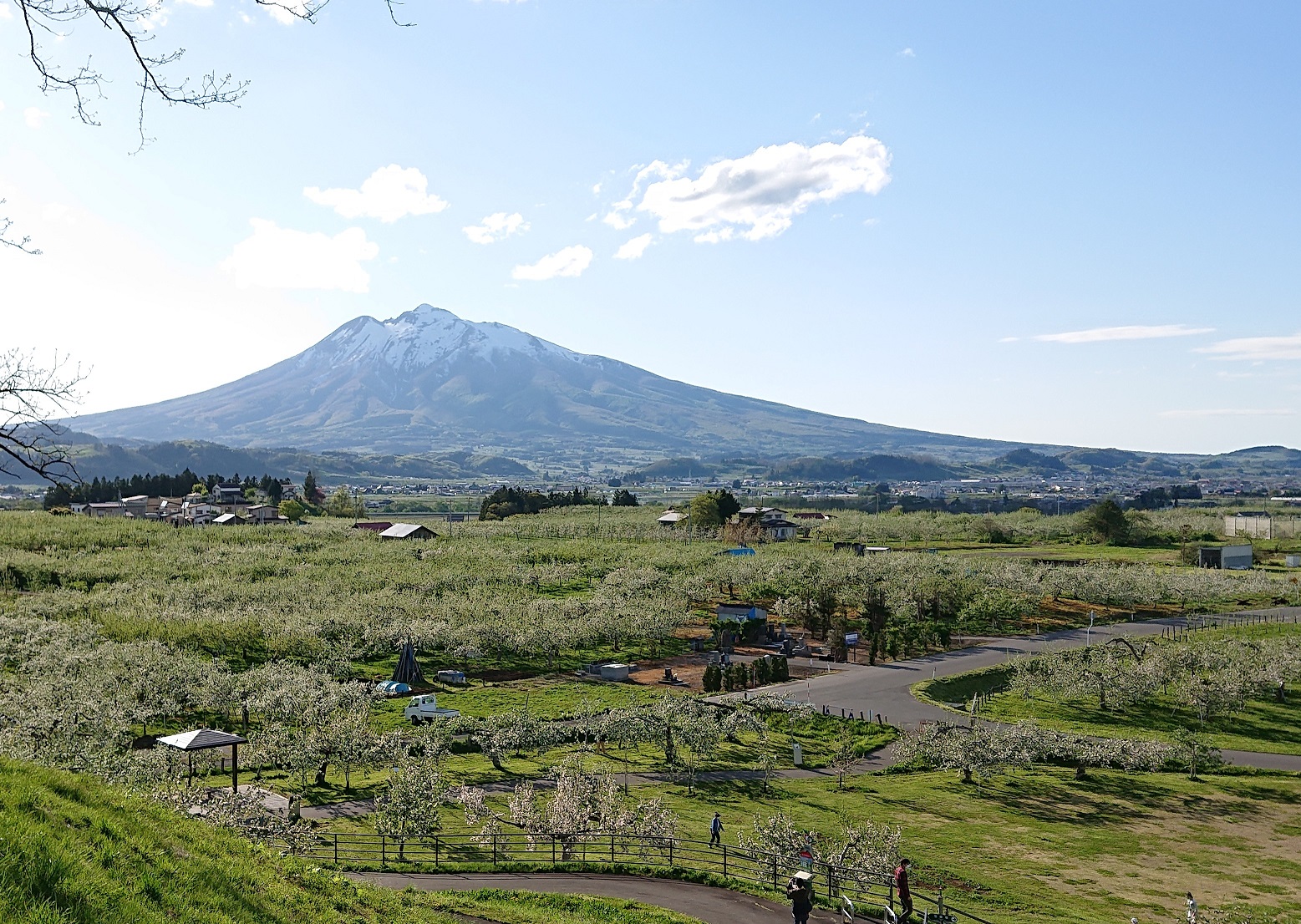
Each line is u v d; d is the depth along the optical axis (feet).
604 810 144.66
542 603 346.54
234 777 133.59
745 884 117.80
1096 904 123.65
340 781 176.76
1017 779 193.36
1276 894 130.00
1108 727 244.42
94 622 280.10
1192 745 206.08
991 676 296.30
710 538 635.66
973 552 589.73
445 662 295.69
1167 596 425.69
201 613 303.68
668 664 310.04
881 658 321.52
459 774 183.93
